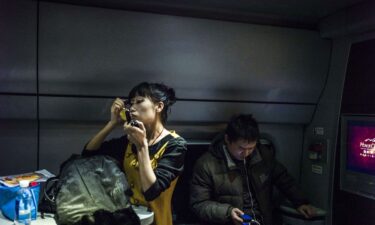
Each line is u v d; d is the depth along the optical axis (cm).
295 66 251
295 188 243
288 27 247
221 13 226
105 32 206
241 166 230
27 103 204
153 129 180
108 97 218
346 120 239
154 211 174
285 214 246
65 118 215
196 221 252
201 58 228
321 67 257
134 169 179
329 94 256
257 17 235
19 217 152
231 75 238
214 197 227
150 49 217
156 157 174
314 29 256
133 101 178
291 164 277
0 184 163
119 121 191
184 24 220
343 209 242
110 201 155
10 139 210
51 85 204
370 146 220
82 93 212
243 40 235
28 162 216
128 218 149
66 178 158
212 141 245
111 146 196
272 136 272
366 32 223
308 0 202
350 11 220
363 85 226
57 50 200
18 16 190
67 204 150
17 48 194
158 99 177
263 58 243
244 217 205
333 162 250
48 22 196
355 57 233
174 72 225
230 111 247
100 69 210
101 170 162
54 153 220
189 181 253
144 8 214
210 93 238
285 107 261
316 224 235
